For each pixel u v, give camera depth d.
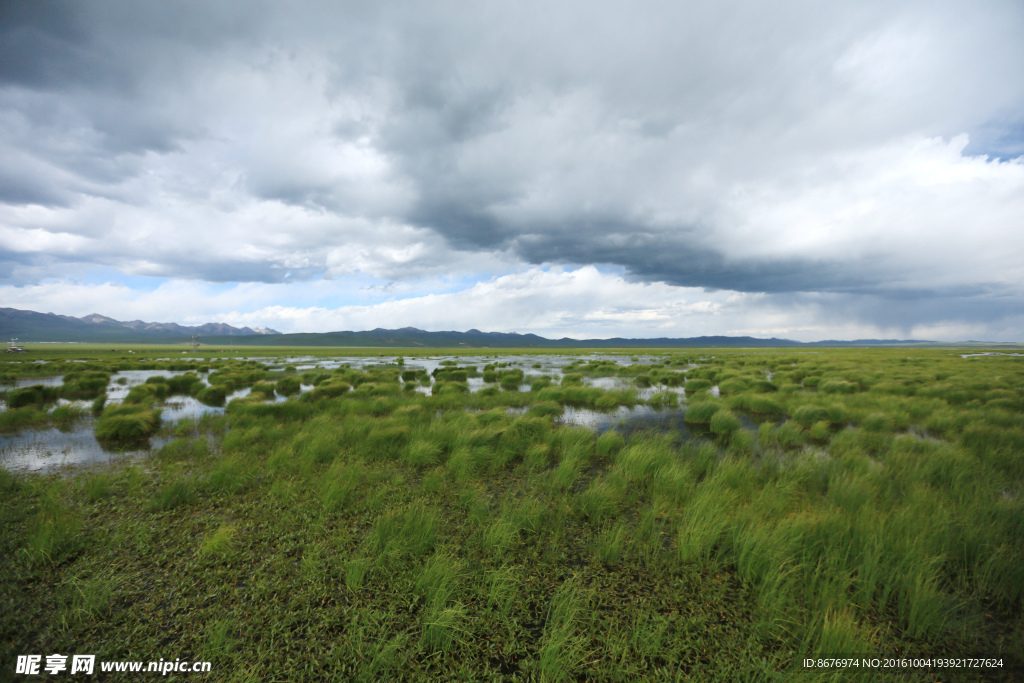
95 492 7.98
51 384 25.81
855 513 6.81
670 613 4.77
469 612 4.79
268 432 12.34
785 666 4.03
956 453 9.77
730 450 11.49
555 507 7.79
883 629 4.52
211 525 6.90
